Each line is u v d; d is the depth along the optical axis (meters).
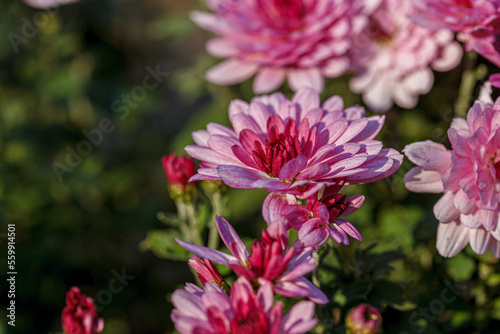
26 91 0.79
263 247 0.45
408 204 0.62
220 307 0.44
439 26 0.53
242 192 0.70
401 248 0.57
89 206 0.84
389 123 0.62
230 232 0.46
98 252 0.82
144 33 0.88
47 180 0.79
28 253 0.74
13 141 0.79
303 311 0.44
